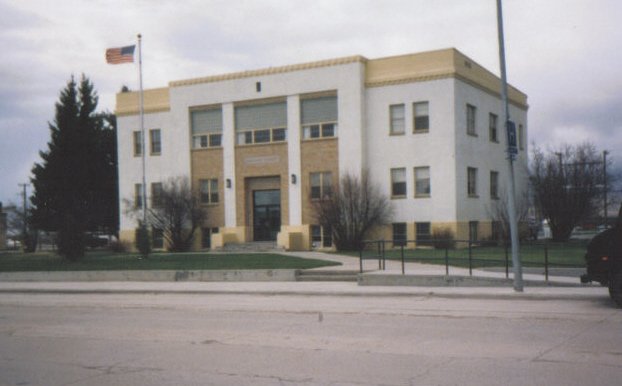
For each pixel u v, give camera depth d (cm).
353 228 3441
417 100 3503
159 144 4241
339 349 951
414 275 1839
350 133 3594
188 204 3919
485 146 3831
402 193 3550
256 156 3869
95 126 5378
